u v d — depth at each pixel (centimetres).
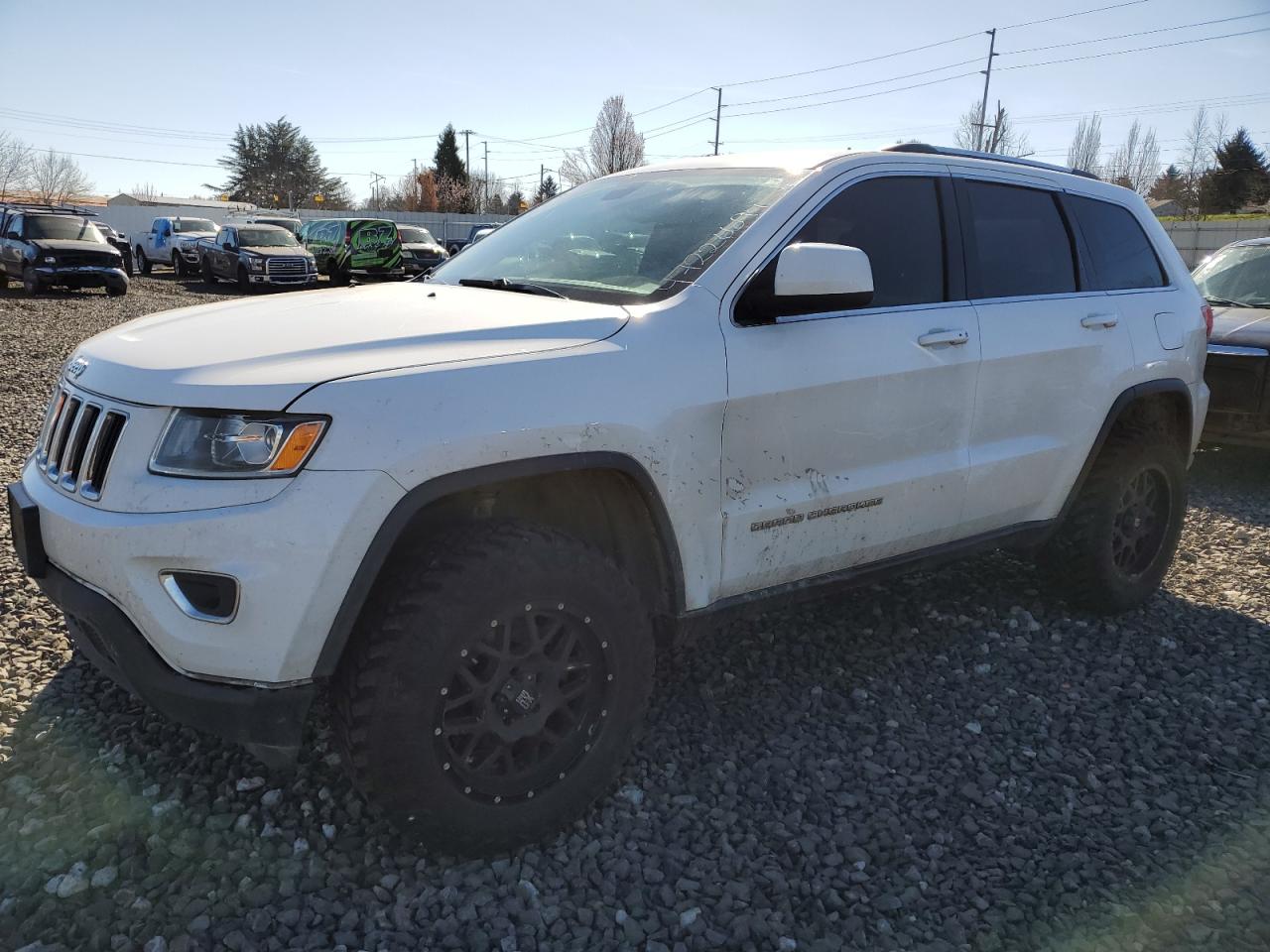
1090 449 397
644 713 276
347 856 251
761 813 280
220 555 219
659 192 356
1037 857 265
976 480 354
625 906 240
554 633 251
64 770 283
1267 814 286
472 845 247
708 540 285
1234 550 539
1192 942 232
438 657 230
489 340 257
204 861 247
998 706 350
